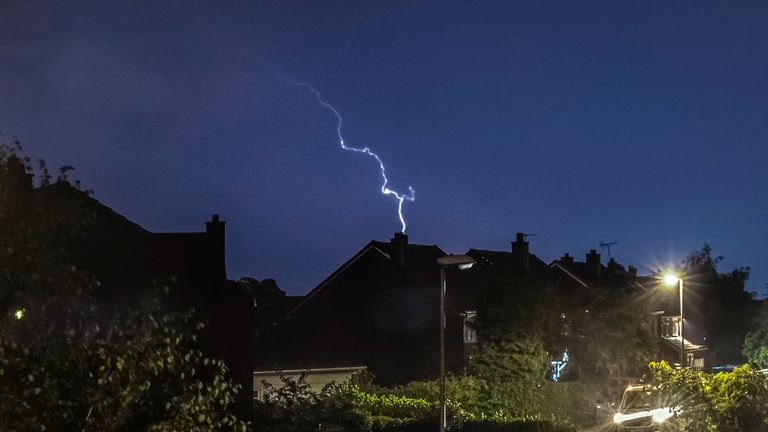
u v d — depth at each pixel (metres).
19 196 11.02
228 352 29.31
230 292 29.52
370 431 28.08
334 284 59.81
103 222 26.28
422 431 29.95
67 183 11.58
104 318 15.91
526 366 37.91
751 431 25.91
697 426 26.05
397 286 57.56
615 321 45.47
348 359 56.91
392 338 56.84
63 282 11.12
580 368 44.69
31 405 10.34
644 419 35.03
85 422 11.16
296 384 28.44
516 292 38.53
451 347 54.22
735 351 75.06
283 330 60.47
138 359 11.62
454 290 57.50
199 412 12.03
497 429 29.48
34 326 10.77
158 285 13.62
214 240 33.31
